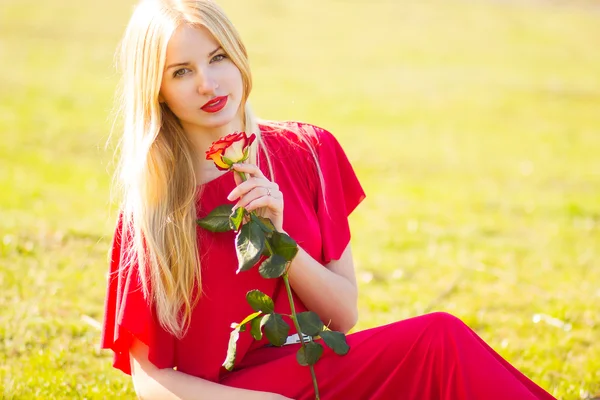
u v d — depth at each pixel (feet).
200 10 10.09
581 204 37.09
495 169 45.47
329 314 10.64
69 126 48.34
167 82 10.11
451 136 54.95
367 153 47.85
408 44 93.81
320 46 89.45
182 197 10.23
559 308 20.72
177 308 10.08
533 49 94.99
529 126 59.82
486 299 21.79
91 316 18.40
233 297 10.16
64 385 14.26
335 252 10.82
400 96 68.64
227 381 10.11
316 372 9.79
